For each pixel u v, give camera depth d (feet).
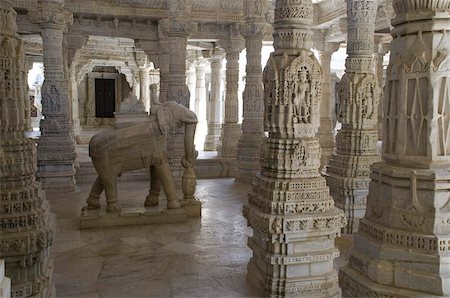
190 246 23.76
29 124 17.01
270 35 50.34
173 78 41.27
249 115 44.47
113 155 27.94
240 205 34.14
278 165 17.44
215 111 62.49
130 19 47.42
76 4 42.93
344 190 27.37
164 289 17.94
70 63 45.88
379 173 10.30
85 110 95.04
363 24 26.91
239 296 17.28
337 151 29.04
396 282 9.39
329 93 52.06
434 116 9.21
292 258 16.66
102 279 18.99
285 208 16.84
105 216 27.45
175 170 41.93
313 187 17.35
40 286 14.85
